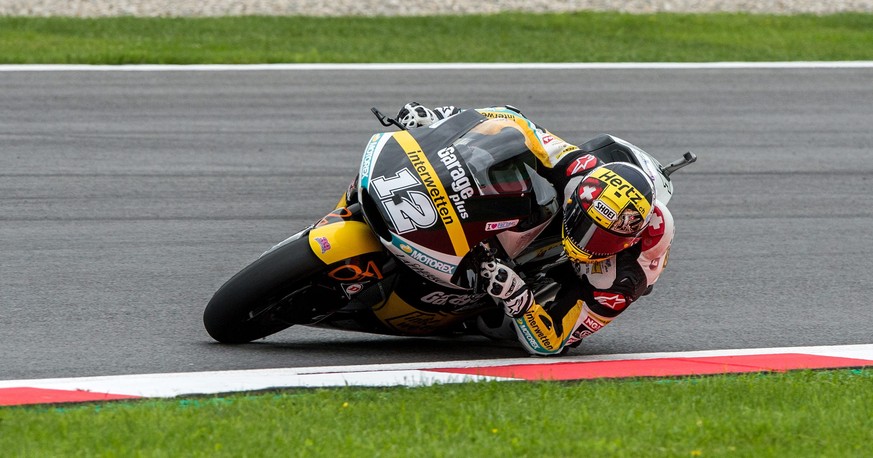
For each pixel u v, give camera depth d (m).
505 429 15.16
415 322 20.42
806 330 23.27
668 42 55.78
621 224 18.20
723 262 28.09
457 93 45.03
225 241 28.31
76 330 21.30
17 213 29.80
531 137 19.83
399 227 18.06
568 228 18.67
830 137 41.47
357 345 21.33
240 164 35.53
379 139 19.55
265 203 31.84
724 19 61.19
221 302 19.39
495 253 19.06
